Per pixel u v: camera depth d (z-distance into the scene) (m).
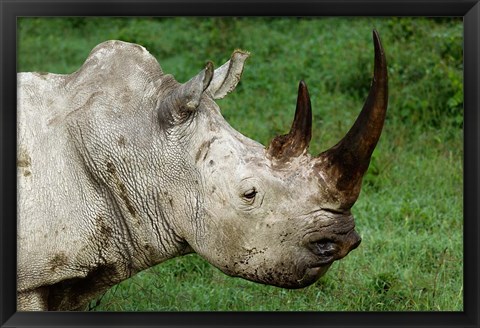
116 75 14.48
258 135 24.86
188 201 13.98
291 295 18.05
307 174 13.56
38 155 14.02
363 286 18.16
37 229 13.84
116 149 14.10
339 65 29.66
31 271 13.94
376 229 20.81
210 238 13.93
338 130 25.59
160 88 14.42
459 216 21.36
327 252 13.58
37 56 34.19
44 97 14.45
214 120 13.98
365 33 31.17
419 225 21.14
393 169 23.75
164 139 14.05
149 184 14.10
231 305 17.72
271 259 13.77
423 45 29.27
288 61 30.86
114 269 14.52
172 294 17.94
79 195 14.08
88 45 35.38
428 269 19.14
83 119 14.20
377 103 13.12
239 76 14.42
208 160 13.81
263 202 13.58
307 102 13.61
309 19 34.03
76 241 14.05
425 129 26.12
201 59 31.98
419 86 27.16
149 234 14.26
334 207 13.53
